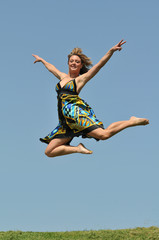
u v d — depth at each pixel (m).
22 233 10.37
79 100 5.80
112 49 5.51
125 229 10.75
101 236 9.73
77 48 6.29
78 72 6.18
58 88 5.91
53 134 5.93
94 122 5.56
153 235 9.77
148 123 5.38
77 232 10.51
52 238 9.70
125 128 5.40
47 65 6.63
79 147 5.66
